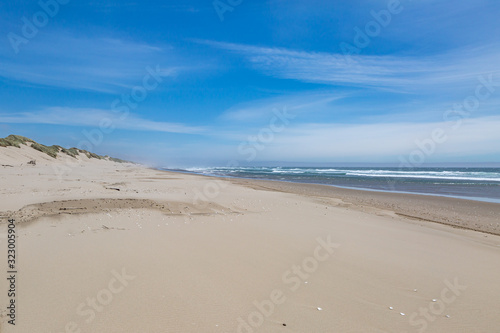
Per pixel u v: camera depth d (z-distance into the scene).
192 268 5.60
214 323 3.84
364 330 3.89
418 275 5.89
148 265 5.62
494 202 19.22
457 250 7.95
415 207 17.02
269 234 8.43
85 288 4.59
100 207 10.20
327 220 11.16
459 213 15.24
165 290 4.65
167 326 3.71
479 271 6.29
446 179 42.28
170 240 7.34
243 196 16.88
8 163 32.25
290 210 13.07
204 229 8.67
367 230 9.77
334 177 48.19
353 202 18.34
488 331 3.99
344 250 7.27
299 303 4.52
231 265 5.88
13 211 8.74
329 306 4.48
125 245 6.73
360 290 5.09
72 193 12.56
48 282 4.72
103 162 59.59
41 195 11.59
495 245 8.95
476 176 49.88
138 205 11.08
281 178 45.44
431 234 9.94
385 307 4.55
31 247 6.25
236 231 8.61
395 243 8.27
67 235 7.23
